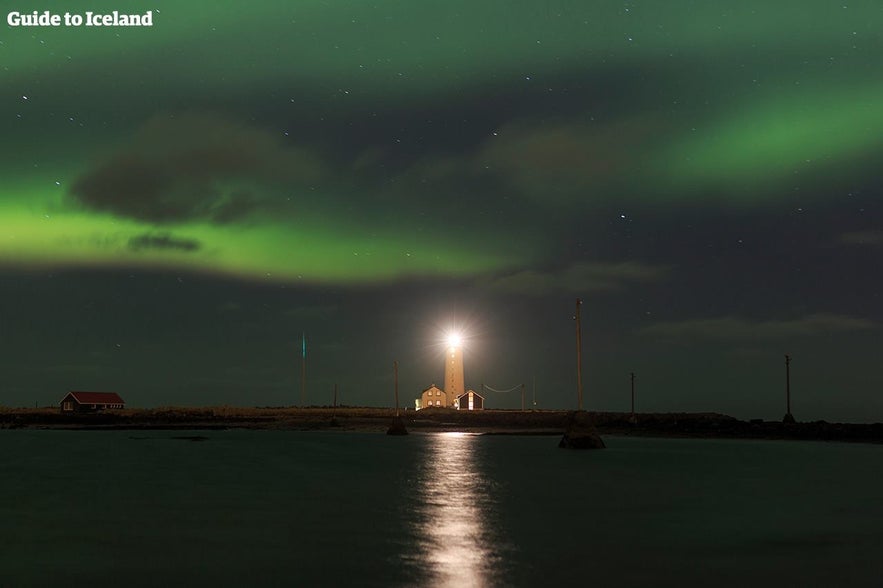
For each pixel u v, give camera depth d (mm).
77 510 29141
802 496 32938
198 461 53156
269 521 26312
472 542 22328
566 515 27625
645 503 30781
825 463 50906
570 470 45656
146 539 22938
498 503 30812
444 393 159250
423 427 118125
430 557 20281
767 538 22969
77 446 71625
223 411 151500
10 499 32500
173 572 18750
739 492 34531
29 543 22438
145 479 40719
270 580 17922
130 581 17938
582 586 17234
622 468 47062
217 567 19234
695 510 28906
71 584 17703
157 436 93250
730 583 17594
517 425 121312
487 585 17328
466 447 69562
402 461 52812
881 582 17719
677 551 21031
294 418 139000
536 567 19109
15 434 99438
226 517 27234
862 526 25156
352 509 29109
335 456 57719
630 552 20859
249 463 51562
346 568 18984
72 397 150125
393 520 26406
